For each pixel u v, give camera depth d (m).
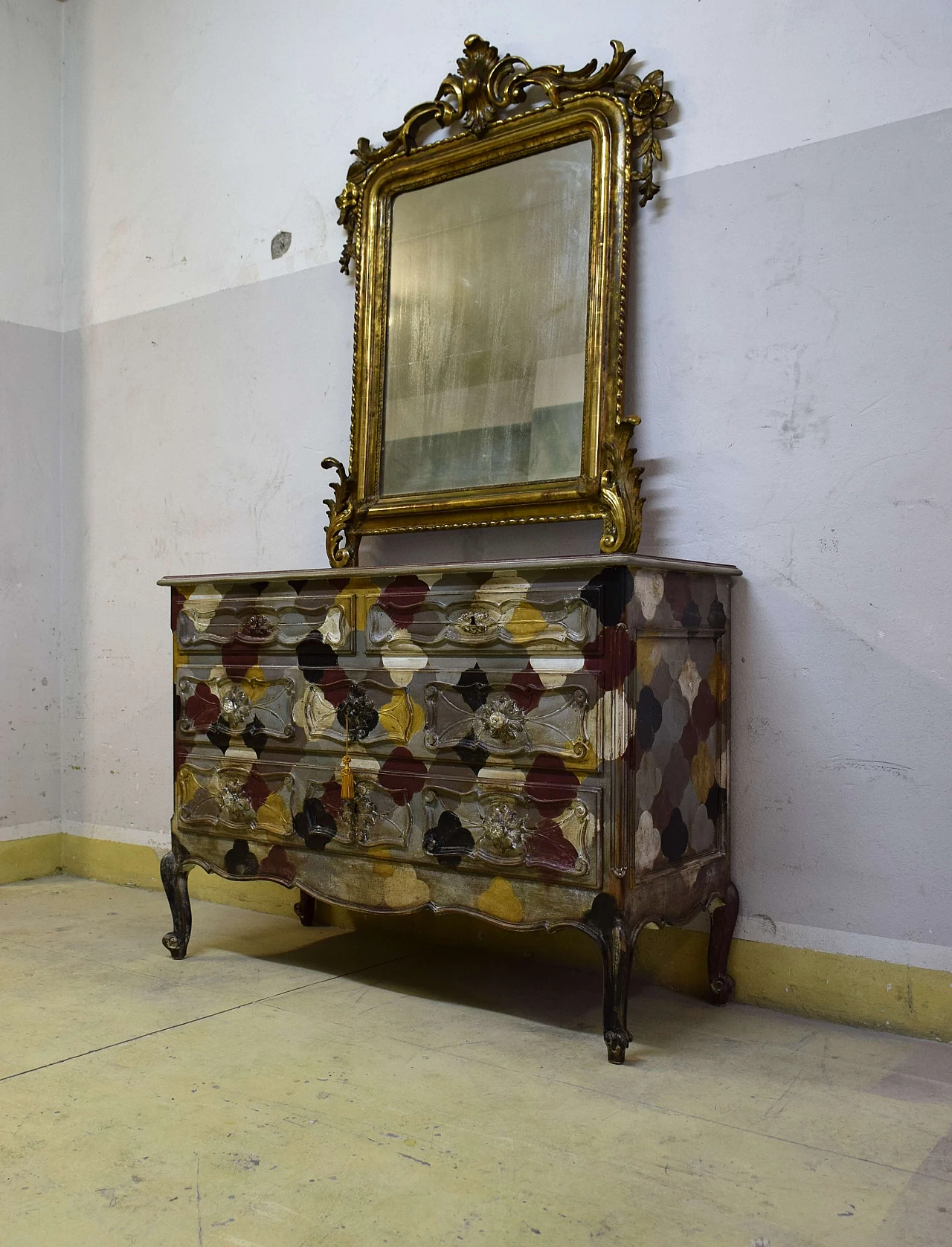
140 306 4.18
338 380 3.63
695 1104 2.10
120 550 4.23
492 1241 1.60
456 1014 2.63
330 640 2.74
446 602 2.54
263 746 2.90
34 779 4.34
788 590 2.71
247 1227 1.64
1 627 4.25
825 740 2.66
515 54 3.22
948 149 2.51
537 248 3.07
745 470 2.78
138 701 4.16
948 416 2.51
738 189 2.80
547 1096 2.13
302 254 3.73
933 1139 1.96
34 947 3.23
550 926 2.38
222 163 3.95
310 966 3.04
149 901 3.88
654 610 2.42
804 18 2.71
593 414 2.88
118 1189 1.75
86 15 4.35
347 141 3.62
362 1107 2.07
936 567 2.52
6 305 4.28
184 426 4.05
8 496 4.29
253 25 3.88
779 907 2.71
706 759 2.66
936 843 2.51
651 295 2.93
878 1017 2.56
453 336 3.22
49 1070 2.25
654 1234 1.62
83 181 4.36
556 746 2.36
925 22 2.55
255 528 3.84
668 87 2.92
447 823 2.54
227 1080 2.20
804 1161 1.87
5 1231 1.62
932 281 2.53
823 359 2.68
